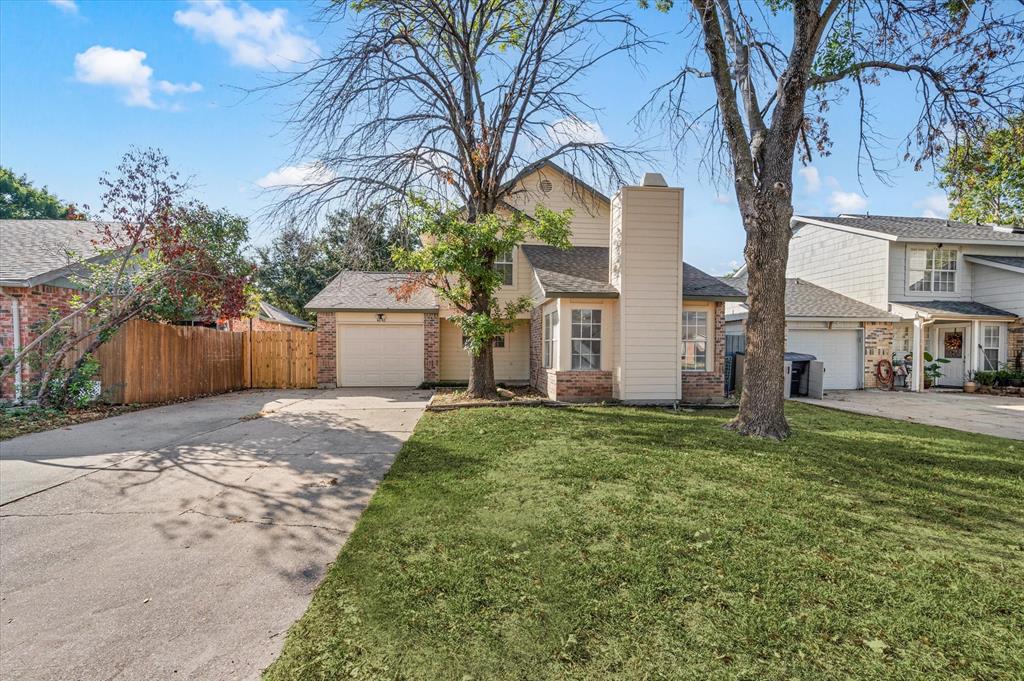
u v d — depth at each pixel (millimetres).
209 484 4980
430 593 2861
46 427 7906
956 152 7996
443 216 9914
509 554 3318
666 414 9070
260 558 3404
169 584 3061
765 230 7184
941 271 16219
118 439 7051
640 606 2713
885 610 2670
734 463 5559
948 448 6410
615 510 4090
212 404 10883
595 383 10977
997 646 2379
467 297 10656
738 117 7457
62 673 2264
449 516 3984
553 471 5199
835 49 8172
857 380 15750
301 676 2217
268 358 14992
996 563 3213
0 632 2574
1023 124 7387
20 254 10844
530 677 2191
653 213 10648
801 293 17031
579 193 14062
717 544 3457
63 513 4223
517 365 15945
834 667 2238
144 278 9852
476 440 6684
